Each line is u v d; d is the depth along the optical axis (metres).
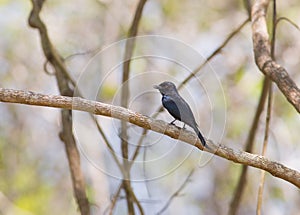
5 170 16.81
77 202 9.44
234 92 16.02
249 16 9.91
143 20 16.77
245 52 16.23
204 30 17.42
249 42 16.33
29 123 17.45
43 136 17.50
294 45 16.11
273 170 6.40
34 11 10.21
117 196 9.38
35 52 17.20
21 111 17.45
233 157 6.41
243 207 16.80
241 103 16.02
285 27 16.11
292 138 16.06
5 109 17.38
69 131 9.58
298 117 16.14
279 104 16.08
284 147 15.96
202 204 16.89
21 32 17.11
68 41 16.61
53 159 17.34
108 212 9.97
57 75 9.95
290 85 6.97
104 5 17.02
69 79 9.95
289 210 16.73
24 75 17.16
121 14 17.09
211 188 17.05
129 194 9.34
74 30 16.78
